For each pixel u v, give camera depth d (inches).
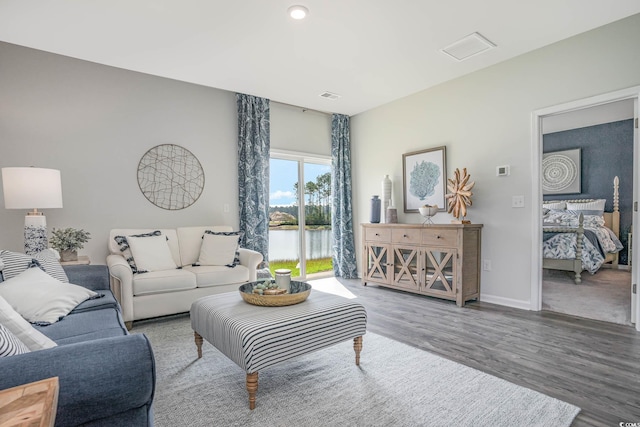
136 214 146.3
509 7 99.3
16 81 123.3
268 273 151.3
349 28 107.8
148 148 149.3
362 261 183.3
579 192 241.6
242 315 76.0
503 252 140.6
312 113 203.2
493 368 83.2
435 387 74.6
